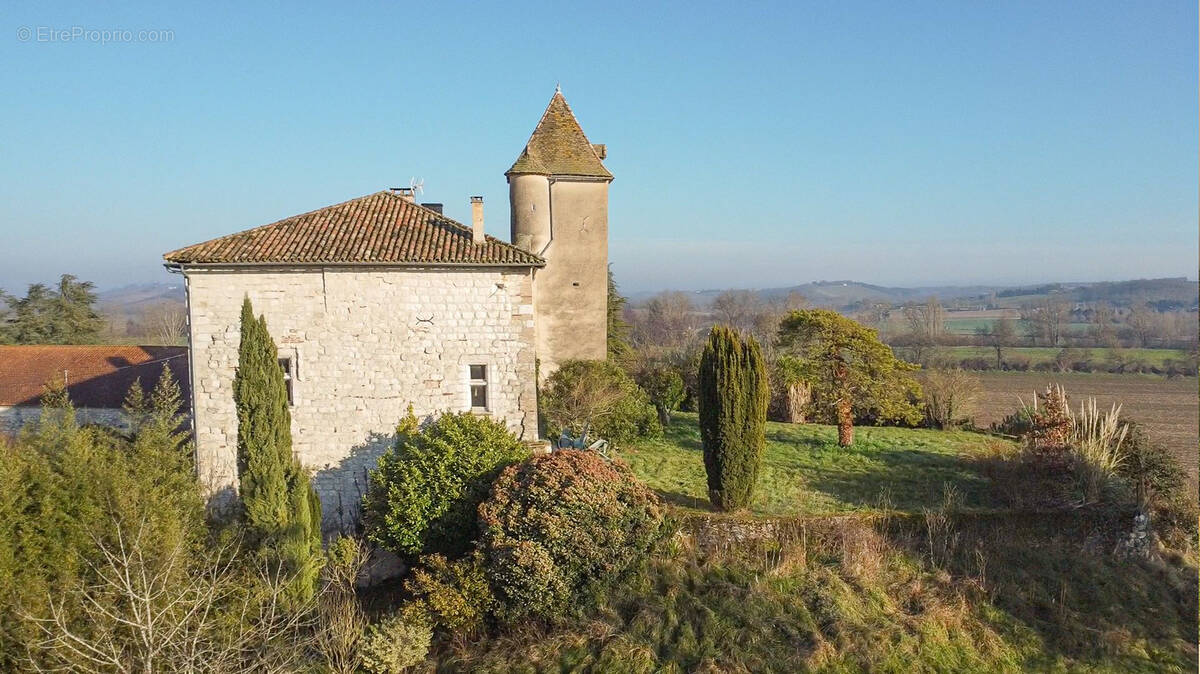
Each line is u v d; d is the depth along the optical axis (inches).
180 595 391.2
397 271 638.5
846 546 527.8
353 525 634.2
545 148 981.8
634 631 450.6
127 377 966.4
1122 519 565.9
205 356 621.0
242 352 525.7
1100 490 600.4
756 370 581.0
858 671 422.0
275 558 500.4
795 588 488.1
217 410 622.8
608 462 561.0
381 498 579.8
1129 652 445.1
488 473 561.9
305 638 467.2
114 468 505.7
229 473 625.3
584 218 975.0
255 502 523.2
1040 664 437.1
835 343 831.7
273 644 438.6
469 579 486.3
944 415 998.4
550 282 970.1
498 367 655.1
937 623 461.7
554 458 537.0
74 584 424.2
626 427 834.2
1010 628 463.5
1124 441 660.7
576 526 487.8
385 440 641.6
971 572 513.7
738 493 583.8
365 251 641.6
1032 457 653.3
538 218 955.3
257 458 526.9
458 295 649.0
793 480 693.9
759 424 583.2
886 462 770.2
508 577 475.2
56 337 1590.8
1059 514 569.0
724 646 435.8
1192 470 650.2
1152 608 488.1
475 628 482.6
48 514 447.2
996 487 649.0
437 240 676.7
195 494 551.5
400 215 729.0
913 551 538.0
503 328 654.5
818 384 866.1
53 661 400.2
